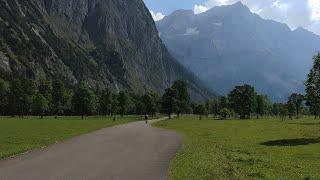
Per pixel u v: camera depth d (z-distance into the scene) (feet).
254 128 345.10
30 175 85.56
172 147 159.22
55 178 82.23
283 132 288.92
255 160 128.88
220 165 108.88
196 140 206.28
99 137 209.67
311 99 282.97
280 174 102.01
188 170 96.58
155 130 290.35
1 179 80.48
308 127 361.71
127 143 173.58
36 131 262.88
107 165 102.94
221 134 264.72
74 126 341.00
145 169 97.25
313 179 96.94
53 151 136.56
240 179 87.86
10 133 240.12
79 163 105.81
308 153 159.74
